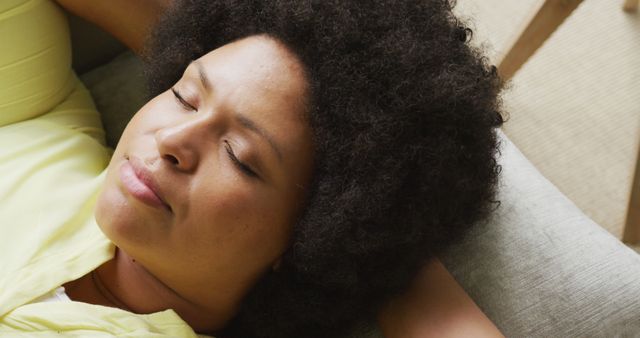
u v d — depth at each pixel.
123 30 0.96
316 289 0.77
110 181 0.72
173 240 0.70
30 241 0.75
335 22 0.70
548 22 1.18
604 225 1.33
